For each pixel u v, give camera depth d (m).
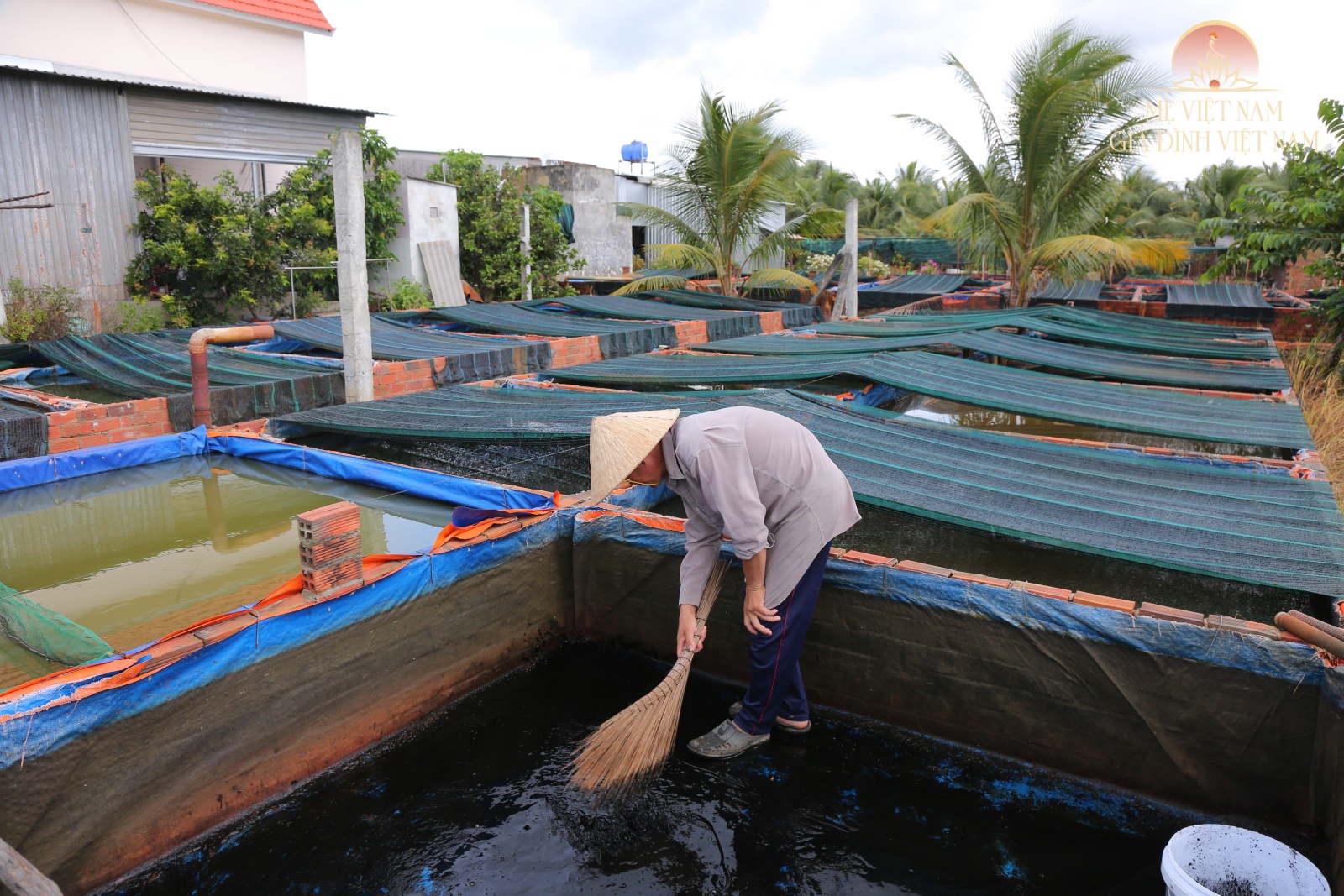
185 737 2.70
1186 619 2.89
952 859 2.78
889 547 4.64
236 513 4.92
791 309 13.73
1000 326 9.76
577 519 4.09
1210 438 5.11
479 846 2.81
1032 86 13.16
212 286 13.14
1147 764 3.01
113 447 5.61
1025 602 3.10
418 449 6.20
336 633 3.11
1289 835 2.81
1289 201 10.84
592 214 21.84
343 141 6.49
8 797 2.30
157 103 12.82
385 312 11.63
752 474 2.87
